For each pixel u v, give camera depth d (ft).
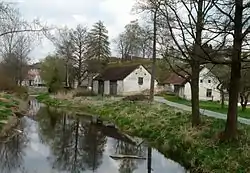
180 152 62.95
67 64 235.81
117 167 58.70
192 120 71.20
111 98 176.35
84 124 112.78
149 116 96.53
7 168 57.00
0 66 188.55
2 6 69.97
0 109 109.50
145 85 228.43
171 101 157.89
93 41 239.09
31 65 288.71
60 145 77.87
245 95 133.80
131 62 265.75
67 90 223.10
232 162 47.75
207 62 56.34
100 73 252.21
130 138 85.10
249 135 54.95
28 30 73.00
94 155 68.39
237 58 50.93
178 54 70.74
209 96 215.31
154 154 67.51
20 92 200.44
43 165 59.98
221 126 64.75
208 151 55.01
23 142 79.00
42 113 142.92
